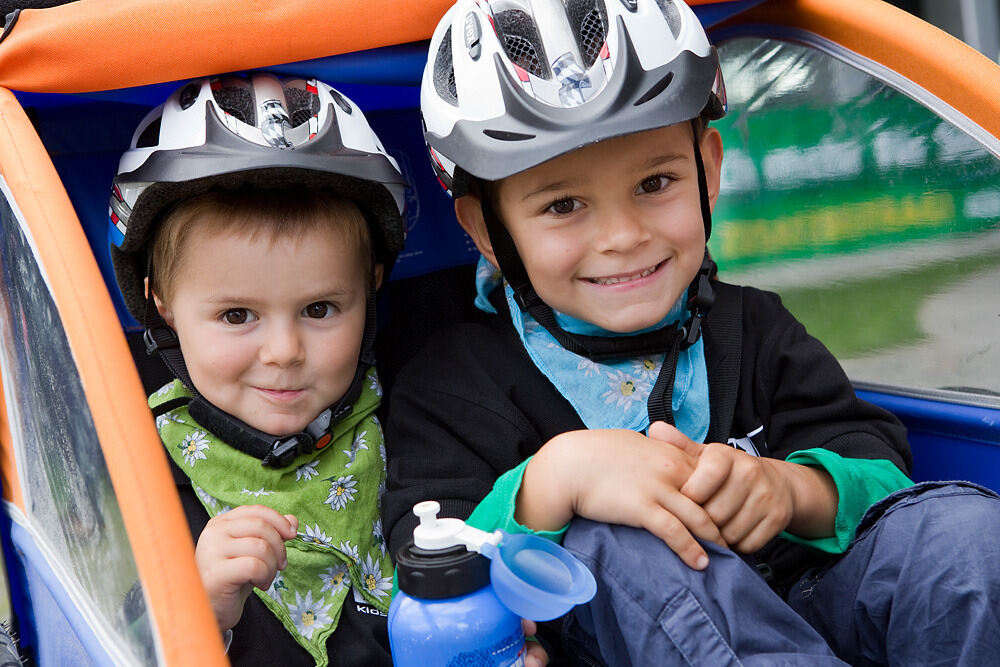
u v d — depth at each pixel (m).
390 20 0.93
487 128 0.91
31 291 0.75
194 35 0.87
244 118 0.94
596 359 1.05
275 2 0.89
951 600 0.77
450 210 1.29
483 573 0.71
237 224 0.93
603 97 0.88
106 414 0.60
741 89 1.27
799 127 1.22
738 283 1.41
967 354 1.13
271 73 0.98
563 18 0.94
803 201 1.27
